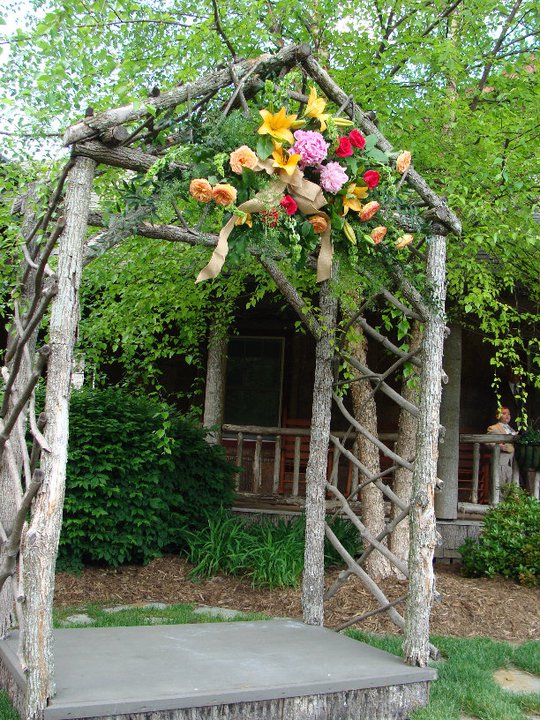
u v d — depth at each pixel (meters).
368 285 4.37
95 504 7.14
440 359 4.40
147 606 6.36
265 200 3.47
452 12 6.91
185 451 7.73
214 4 5.21
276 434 9.01
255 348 11.68
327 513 8.56
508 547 7.31
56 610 6.07
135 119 3.44
